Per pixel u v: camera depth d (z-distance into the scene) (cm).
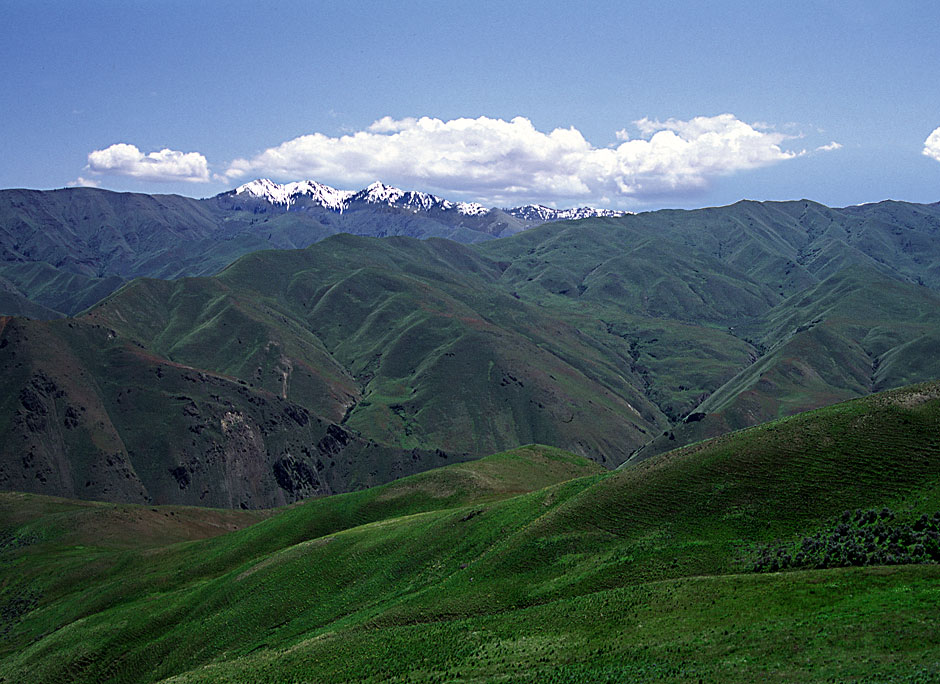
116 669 8962
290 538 12006
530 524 7900
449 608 6681
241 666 6831
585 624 5209
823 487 6228
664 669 4081
